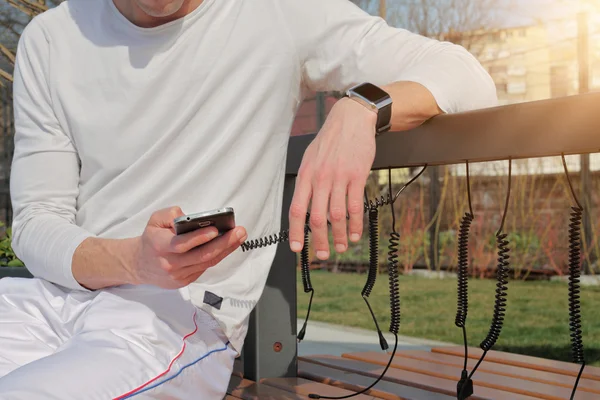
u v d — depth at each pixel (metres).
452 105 1.35
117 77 1.46
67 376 1.06
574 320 1.24
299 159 1.76
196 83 1.46
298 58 1.54
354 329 4.81
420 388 1.69
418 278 7.66
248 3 1.49
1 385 1.02
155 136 1.46
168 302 1.33
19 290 1.48
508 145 1.22
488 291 6.61
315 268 8.56
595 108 1.08
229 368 1.43
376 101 1.21
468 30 7.73
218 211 1.04
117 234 1.45
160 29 1.43
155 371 1.16
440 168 7.82
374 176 8.09
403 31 1.55
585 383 1.69
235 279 1.45
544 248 7.24
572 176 7.10
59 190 1.50
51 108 1.52
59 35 1.53
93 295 1.36
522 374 1.81
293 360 1.89
